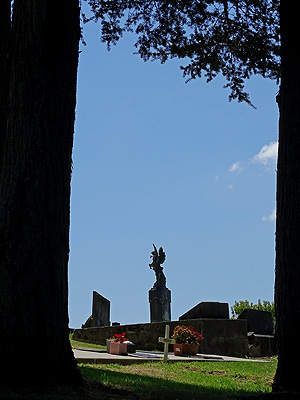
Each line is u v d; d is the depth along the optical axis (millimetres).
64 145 7348
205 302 19188
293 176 8414
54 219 7027
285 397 7117
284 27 9016
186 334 15758
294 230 8234
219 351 17656
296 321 7945
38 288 6742
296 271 8109
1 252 6777
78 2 7941
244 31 12648
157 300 29062
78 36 7883
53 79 7316
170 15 12305
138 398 6770
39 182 6988
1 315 6598
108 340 14312
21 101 7172
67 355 6879
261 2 12180
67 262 7230
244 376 11375
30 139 7066
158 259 30031
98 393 6770
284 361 7910
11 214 6859
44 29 7316
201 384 9477
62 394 6242
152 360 13109
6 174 7043
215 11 12305
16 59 7344
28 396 5910
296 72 8719
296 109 8594
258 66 12891
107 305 24938
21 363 6457
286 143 8609
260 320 18922
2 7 8586
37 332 6633
